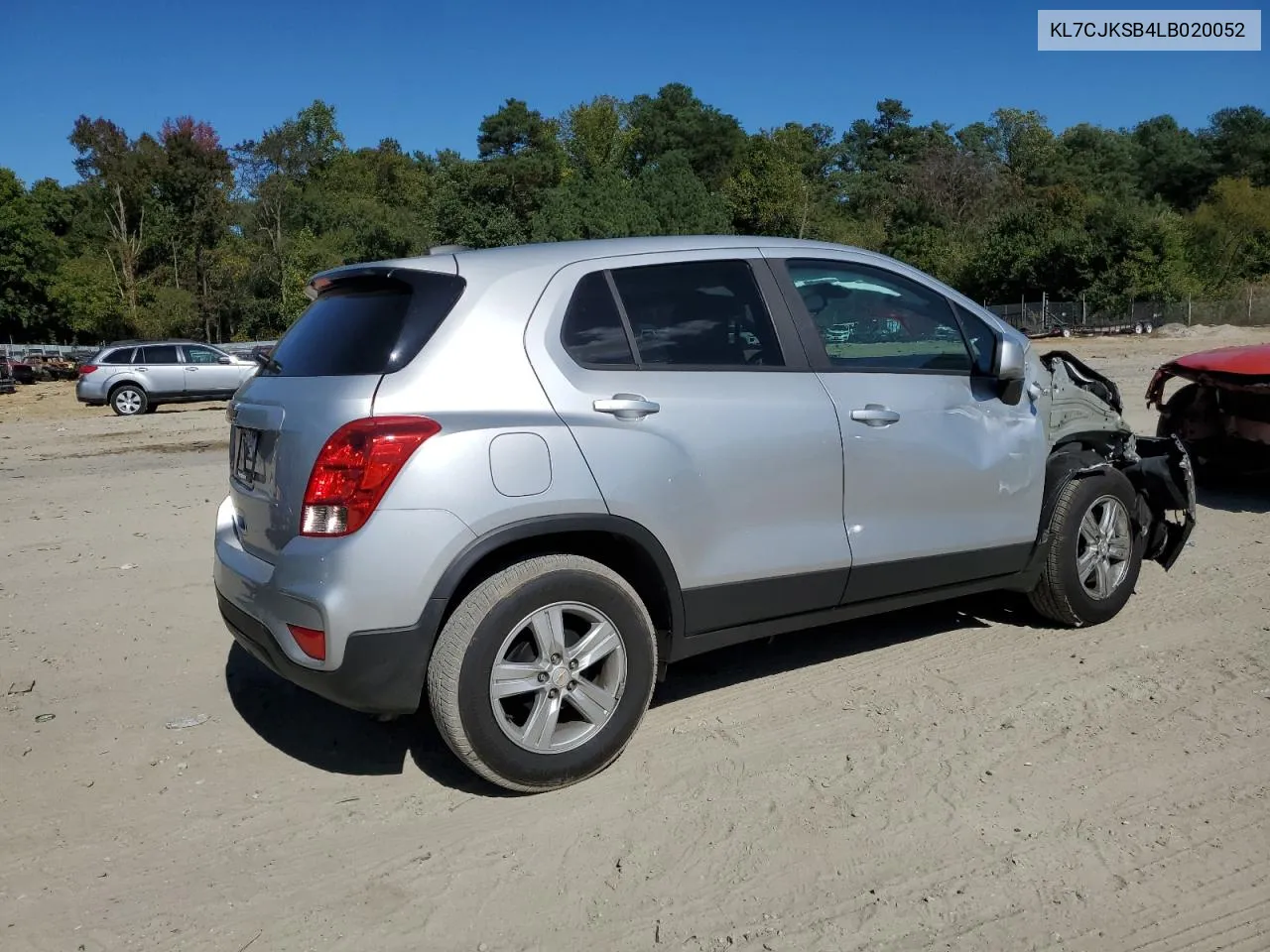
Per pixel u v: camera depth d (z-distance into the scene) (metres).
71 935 2.71
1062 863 2.96
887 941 2.63
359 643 3.05
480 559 3.20
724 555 3.62
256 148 73.19
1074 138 115.19
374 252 66.81
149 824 3.27
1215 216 62.50
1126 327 48.97
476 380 3.23
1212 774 3.45
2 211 57.44
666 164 69.75
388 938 2.68
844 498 3.90
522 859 3.03
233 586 3.50
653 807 3.31
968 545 4.29
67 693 4.35
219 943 2.67
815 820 3.21
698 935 2.67
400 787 3.49
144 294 63.66
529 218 64.38
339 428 3.10
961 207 86.81
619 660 3.45
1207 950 2.58
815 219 77.56
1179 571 5.87
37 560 6.68
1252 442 7.38
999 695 4.13
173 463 11.96
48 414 22.45
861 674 4.39
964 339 4.44
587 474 3.30
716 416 3.59
